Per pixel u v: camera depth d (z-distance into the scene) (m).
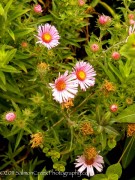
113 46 0.32
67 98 0.29
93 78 0.31
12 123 0.29
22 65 0.31
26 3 0.36
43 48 0.32
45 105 0.30
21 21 0.36
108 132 0.30
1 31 0.30
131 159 0.36
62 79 0.29
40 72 0.29
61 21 0.35
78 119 0.32
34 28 0.33
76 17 0.35
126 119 0.31
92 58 0.33
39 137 0.29
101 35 0.34
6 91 0.32
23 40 0.32
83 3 0.35
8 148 0.35
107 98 0.32
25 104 0.32
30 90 0.32
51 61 0.33
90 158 0.30
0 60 0.29
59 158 0.33
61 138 0.33
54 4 0.36
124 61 0.34
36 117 0.32
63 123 0.31
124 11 0.37
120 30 0.35
